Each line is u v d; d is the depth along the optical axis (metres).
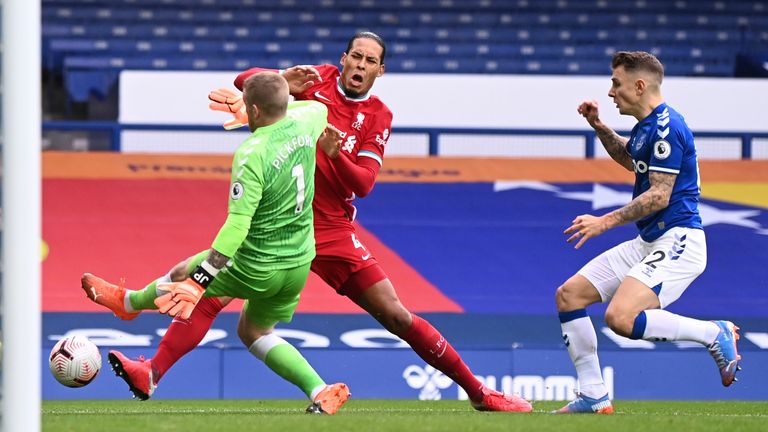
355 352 31.75
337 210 22.22
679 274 20.78
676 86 50.97
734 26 64.50
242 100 21.66
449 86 51.56
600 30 64.50
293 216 19.89
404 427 16.84
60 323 36.41
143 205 47.47
